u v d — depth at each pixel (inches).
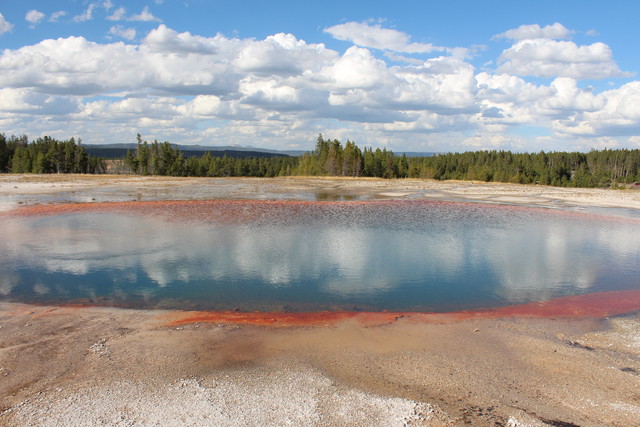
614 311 401.7
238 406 227.3
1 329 334.3
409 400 236.1
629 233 872.3
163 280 493.0
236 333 332.5
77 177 2623.0
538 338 328.5
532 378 264.1
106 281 486.6
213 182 2381.9
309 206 1238.3
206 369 270.4
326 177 3393.2
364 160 3863.2
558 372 271.9
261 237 761.6
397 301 432.8
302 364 279.9
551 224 978.1
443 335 334.3
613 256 658.2
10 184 1834.4
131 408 223.9
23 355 286.5
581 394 244.7
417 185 2367.1
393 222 965.8
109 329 336.8
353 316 380.2
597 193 1936.5
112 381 252.5
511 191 1968.5
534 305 422.0
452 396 241.4
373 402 233.8
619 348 311.7
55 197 1365.7
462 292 466.0
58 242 693.3
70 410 221.0
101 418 214.2
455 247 710.5
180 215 1009.5
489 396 241.8
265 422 213.0
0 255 603.8
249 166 5187.0
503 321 369.4
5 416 214.8
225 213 1056.8
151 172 3880.4
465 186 2356.1
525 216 1104.2
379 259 614.9
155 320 360.5
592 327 356.5
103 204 1186.6
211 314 379.2
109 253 622.8
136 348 299.9
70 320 357.4
